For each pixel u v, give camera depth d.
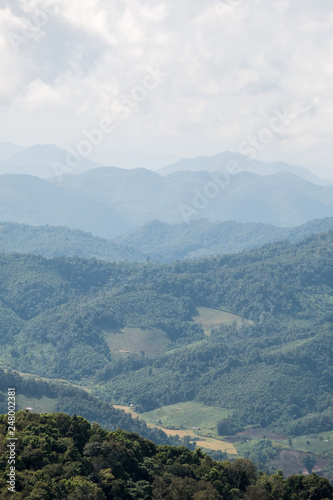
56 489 115.50
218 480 140.12
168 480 136.62
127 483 131.50
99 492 119.25
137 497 128.12
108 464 133.62
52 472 121.94
